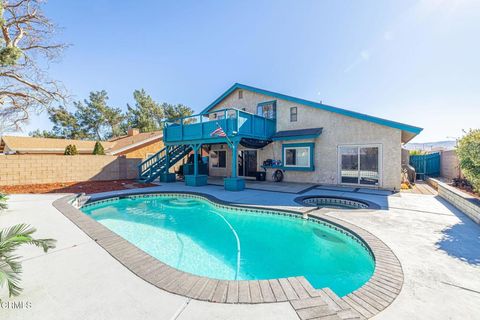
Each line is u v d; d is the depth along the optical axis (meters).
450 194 7.27
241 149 16.08
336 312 2.22
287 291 2.45
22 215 5.73
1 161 11.24
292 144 13.09
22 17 11.72
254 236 5.86
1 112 13.72
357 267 4.23
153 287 2.54
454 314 2.23
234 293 2.41
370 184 10.69
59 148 19.22
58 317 2.05
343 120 11.51
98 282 2.64
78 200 8.39
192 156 18.88
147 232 6.28
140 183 13.41
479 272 3.02
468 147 5.93
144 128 36.94
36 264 3.11
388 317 2.19
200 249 5.16
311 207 7.00
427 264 3.25
